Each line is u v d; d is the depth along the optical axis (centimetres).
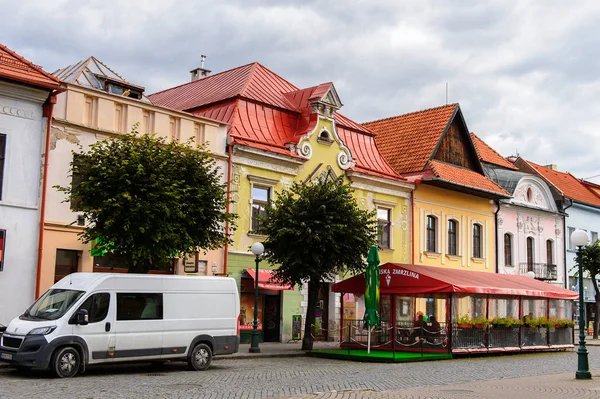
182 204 1989
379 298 2553
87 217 1955
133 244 1911
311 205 2466
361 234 2492
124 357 1706
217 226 2158
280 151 2941
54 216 2211
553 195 4769
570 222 4866
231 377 1694
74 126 2275
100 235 1927
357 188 3306
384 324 2631
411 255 3550
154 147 2066
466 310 2750
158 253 1938
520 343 2883
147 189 1923
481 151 4622
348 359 2348
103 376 1647
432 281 2506
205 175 2098
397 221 3512
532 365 2333
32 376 1598
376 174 3394
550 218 4638
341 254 2472
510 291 2817
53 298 1700
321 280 2586
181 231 1986
